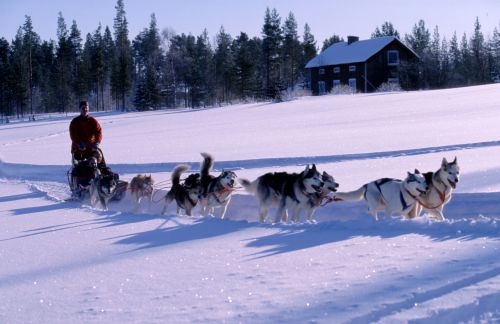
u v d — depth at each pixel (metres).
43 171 16.06
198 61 83.62
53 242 6.93
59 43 80.62
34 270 5.61
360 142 17.11
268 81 74.56
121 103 79.06
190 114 38.25
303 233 6.72
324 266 5.13
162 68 83.62
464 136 16.78
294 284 4.65
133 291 4.76
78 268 5.62
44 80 82.88
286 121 27.14
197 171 14.35
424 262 4.97
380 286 4.39
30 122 49.38
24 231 7.77
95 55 74.25
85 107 11.74
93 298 4.63
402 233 6.30
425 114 25.50
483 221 6.24
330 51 64.12
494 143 14.84
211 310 4.17
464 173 10.62
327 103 36.31
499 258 4.91
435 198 7.68
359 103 34.41
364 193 8.23
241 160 14.67
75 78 78.44
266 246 6.15
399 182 7.82
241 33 96.88
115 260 5.88
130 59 82.69
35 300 4.65
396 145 15.82
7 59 72.00
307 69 71.25
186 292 4.65
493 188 8.97
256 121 28.39
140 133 26.59
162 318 4.07
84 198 11.21
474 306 3.83
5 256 6.25
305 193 8.47
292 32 87.44
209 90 77.44
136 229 7.59
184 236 6.97
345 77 61.00
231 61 80.94
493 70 80.69
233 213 10.29
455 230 6.16
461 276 4.45
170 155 16.94
